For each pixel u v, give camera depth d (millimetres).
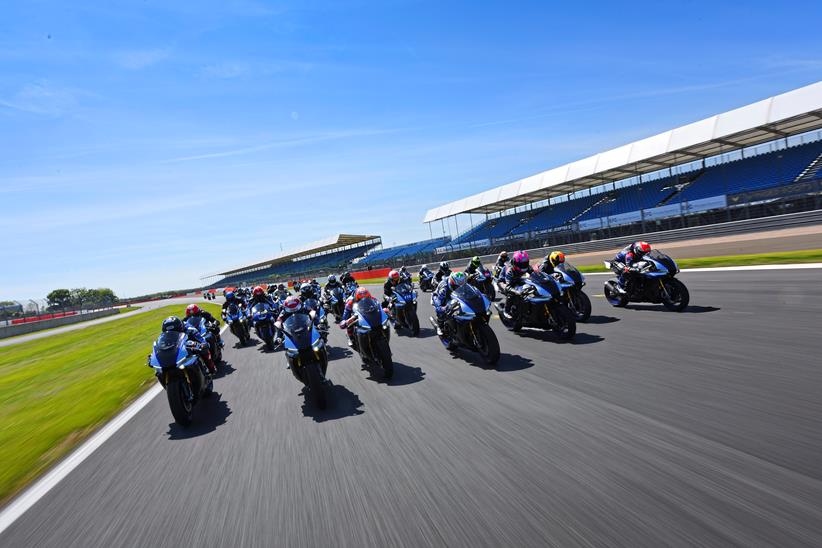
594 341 7133
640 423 3967
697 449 3383
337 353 9594
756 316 7418
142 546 3080
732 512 2600
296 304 6363
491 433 4168
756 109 22500
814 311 7285
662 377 5098
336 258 73562
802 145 28578
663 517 2619
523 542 2549
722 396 4340
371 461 3922
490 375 6129
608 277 16375
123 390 8555
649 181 37031
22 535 3477
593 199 40844
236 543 2945
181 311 38562
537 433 4035
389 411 5219
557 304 7520
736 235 22469
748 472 3000
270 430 5160
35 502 4062
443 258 42875
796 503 2621
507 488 3156
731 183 30750
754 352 5578
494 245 38844
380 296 23516
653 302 8945
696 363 5430
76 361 14773
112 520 3510
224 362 10586
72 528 3471
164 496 3811
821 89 20453
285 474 3902
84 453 5242
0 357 21391
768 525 2457
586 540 2492
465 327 6906
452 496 3150
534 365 6293
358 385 6625
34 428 6750
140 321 34406
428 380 6336
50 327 45500
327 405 5820
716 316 7777
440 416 4809
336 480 3648
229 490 3744
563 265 8812
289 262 86562
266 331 11258
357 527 2936
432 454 3885
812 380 4477
